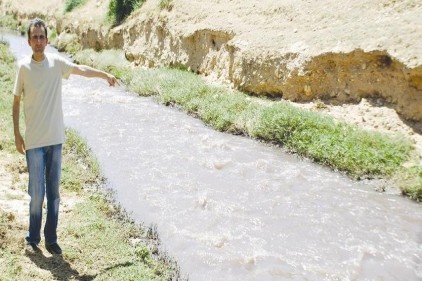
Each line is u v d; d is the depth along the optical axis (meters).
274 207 7.74
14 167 7.96
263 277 5.70
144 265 5.32
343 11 14.37
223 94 14.59
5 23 41.69
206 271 5.77
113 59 23.62
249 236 6.72
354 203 8.05
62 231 5.77
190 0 21.22
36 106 4.64
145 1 25.14
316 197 8.24
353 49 12.02
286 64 13.71
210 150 10.66
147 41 22.58
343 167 9.52
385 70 11.40
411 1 12.65
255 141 11.57
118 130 12.16
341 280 5.71
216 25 17.81
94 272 4.99
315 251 6.38
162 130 12.27
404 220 7.46
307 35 14.09
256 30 16.27
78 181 7.86
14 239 5.30
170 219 7.13
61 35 31.56
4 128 9.97
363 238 6.80
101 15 28.31
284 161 10.10
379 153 9.48
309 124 11.10
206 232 6.77
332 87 12.70
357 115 11.66
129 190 8.19
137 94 17.06
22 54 24.59
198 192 8.22
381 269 6.00
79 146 9.85
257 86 14.68
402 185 8.50
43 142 4.71
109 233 5.94
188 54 19.27
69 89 17.52
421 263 6.18
